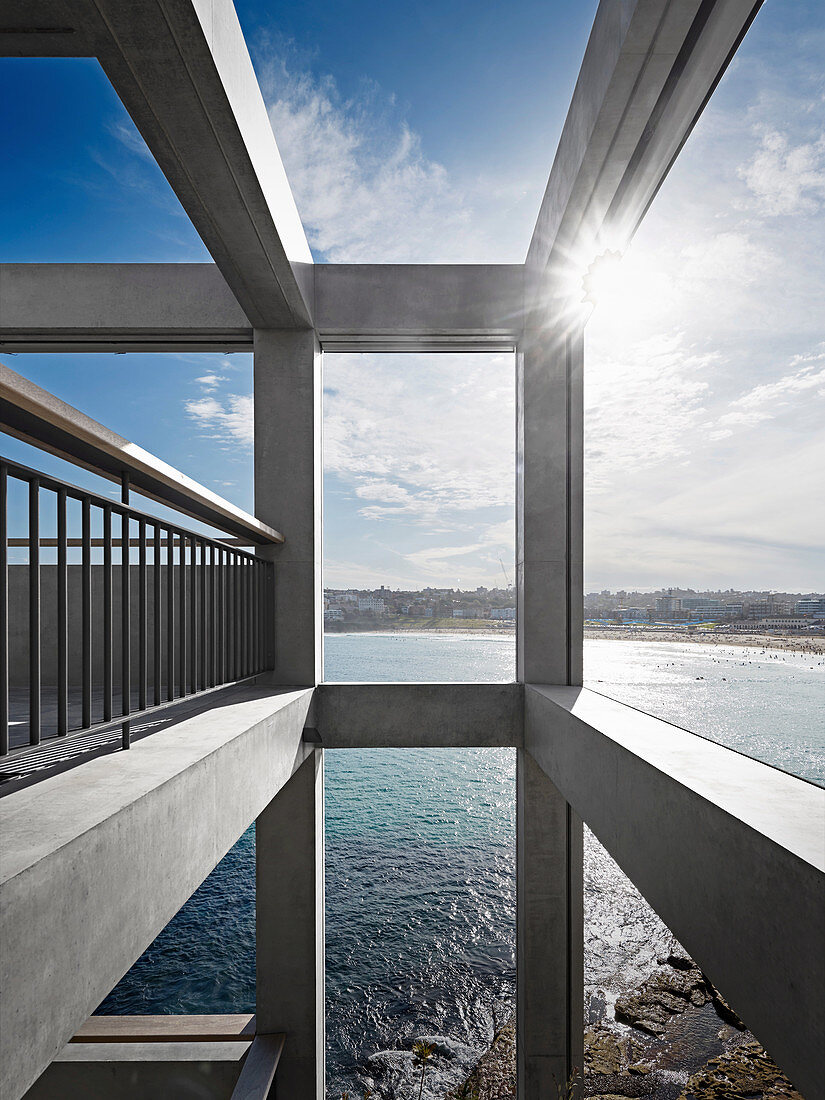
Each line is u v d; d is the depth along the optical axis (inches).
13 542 147.9
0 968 36.4
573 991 151.7
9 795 55.6
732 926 51.4
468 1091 171.5
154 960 249.6
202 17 76.1
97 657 155.3
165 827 60.6
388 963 232.2
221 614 106.9
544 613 157.9
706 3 72.4
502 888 276.7
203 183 104.2
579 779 101.9
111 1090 141.6
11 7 77.1
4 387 42.6
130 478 77.7
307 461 159.5
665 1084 154.8
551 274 142.1
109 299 160.9
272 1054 143.6
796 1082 42.1
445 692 159.5
